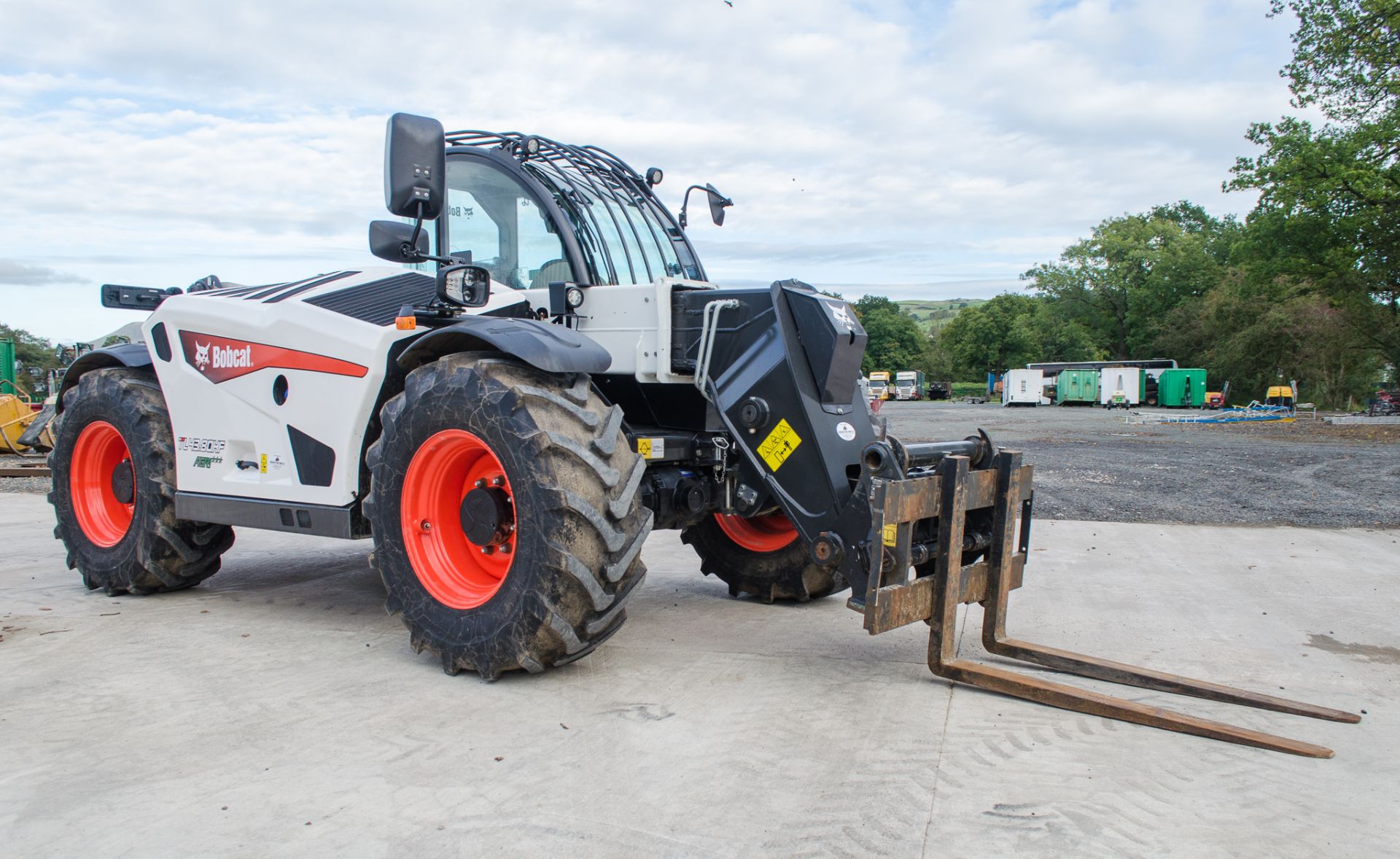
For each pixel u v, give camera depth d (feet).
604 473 10.13
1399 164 77.25
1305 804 7.60
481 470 11.53
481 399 10.39
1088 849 6.75
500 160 13.91
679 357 12.41
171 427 14.94
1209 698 10.17
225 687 10.34
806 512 11.31
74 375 16.97
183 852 6.62
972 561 12.26
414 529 11.25
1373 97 74.02
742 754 8.45
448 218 14.53
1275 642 12.53
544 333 10.69
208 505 14.05
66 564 17.38
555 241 13.37
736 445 12.03
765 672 11.02
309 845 6.72
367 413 12.08
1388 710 9.98
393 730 9.00
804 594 14.58
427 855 6.57
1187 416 99.04
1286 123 82.02
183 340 14.44
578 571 9.84
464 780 7.84
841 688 10.43
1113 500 27.89
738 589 15.24
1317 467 38.99
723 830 6.98
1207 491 30.27
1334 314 103.24
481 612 10.43
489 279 11.61
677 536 21.93
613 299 12.72
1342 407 129.29
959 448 12.01
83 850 6.65
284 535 22.33
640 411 13.76
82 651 11.83
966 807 7.41
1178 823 7.21
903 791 7.69
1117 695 10.34
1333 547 20.01
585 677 10.72
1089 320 226.17
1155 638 12.68
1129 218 217.56
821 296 11.79
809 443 11.25
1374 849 6.84
